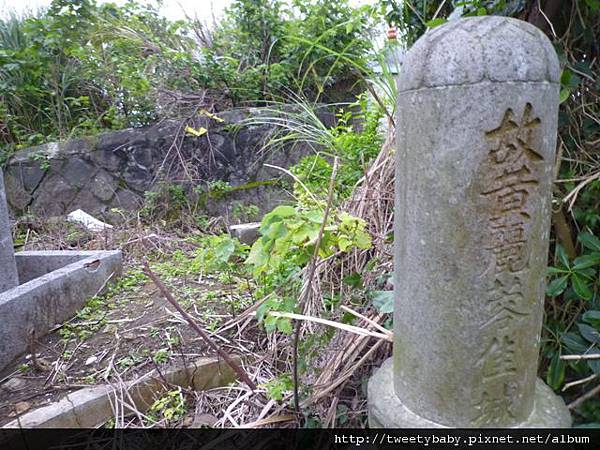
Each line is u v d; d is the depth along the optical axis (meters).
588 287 1.20
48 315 1.88
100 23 3.88
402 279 0.94
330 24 3.70
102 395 1.43
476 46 0.75
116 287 2.34
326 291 1.70
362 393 1.39
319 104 3.72
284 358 1.63
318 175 2.29
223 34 4.32
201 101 3.89
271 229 1.19
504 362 0.86
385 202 1.72
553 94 0.80
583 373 1.14
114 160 3.78
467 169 0.78
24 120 4.07
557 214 1.19
